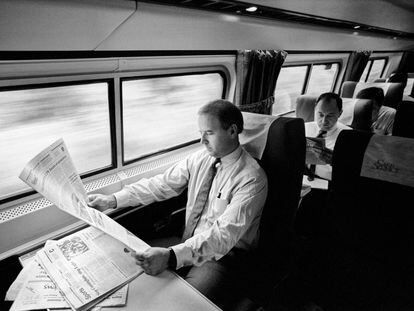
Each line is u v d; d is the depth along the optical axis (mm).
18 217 1333
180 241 1616
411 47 5559
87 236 1244
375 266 1329
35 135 1434
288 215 1455
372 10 2570
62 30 1115
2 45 1029
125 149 1818
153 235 1720
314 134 2766
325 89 3887
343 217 1369
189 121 2189
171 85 1970
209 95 2246
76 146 1604
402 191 1187
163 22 1415
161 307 929
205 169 1595
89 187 1637
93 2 1094
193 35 1639
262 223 1496
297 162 1421
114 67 1479
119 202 1497
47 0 978
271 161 1440
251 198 1346
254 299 1243
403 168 1183
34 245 1385
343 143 1295
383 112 3240
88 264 1078
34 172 935
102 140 1691
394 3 2738
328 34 2766
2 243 1309
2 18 938
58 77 1323
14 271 1331
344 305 1328
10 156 1377
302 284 1842
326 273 1451
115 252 1148
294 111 3518
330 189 1413
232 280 1303
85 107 1563
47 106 1439
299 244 2162
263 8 1652
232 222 1297
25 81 1231
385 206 1241
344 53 3635
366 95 3018
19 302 921
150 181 1642
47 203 1438
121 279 1014
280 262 1436
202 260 1217
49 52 1204
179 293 988
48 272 1032
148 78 1741
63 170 1126
